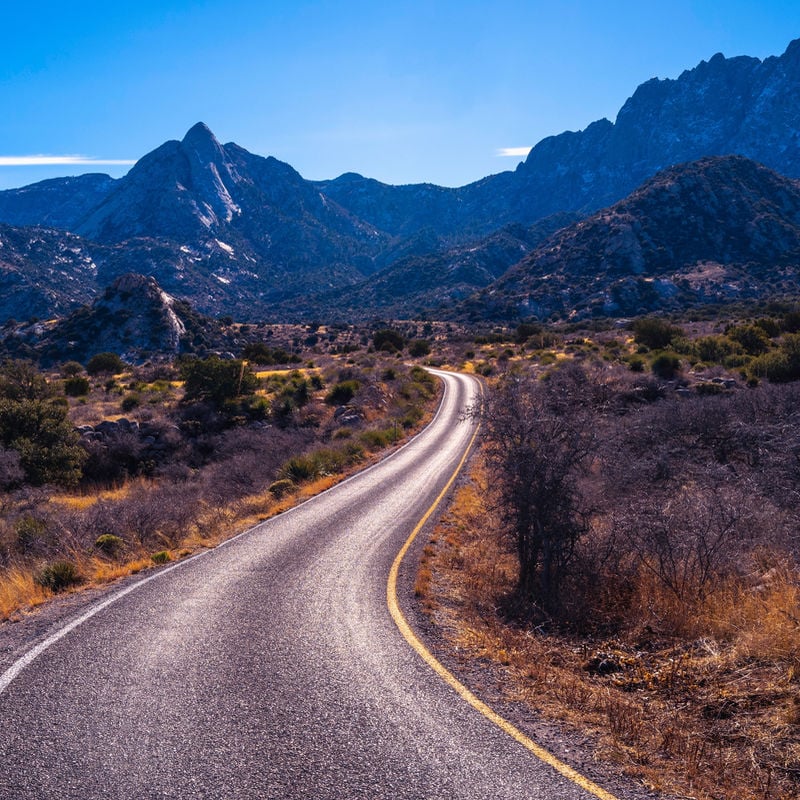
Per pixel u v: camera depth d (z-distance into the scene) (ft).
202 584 26.50
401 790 11.14
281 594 24.91
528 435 28.35
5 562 36.45
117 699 14.99
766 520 28.76
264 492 58.03
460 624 21.90
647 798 11.04
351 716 14.15
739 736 13.53
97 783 11.37
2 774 11.67
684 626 20.07
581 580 25.40
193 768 11.88
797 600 20.35
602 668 17.89
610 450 29.60
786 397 64.39
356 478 61.77
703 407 61.46
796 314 165.27
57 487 76.33
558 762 12.20
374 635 20.01
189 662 17.48
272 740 13.00
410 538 36.73
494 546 35.35
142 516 40.88
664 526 24.70
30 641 19.38
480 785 11.30
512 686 16.21
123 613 22.33
